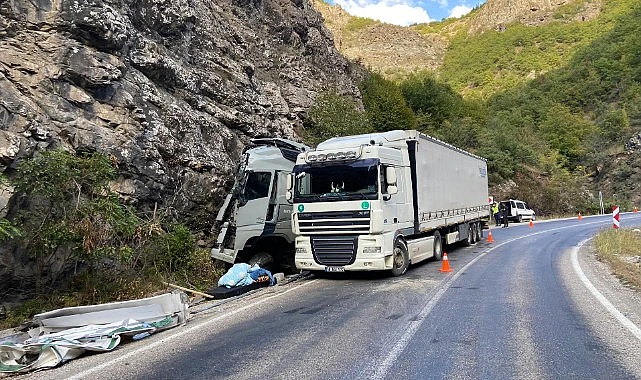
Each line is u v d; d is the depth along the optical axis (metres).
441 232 16.77
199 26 18.45
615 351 6.07
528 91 93.88
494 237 24.52
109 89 12.48
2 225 8.22
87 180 9.86
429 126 54.19
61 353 6.52
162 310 8.56
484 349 6.24
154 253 12.06
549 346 6.32
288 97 24.14
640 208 57.78
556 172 58.91
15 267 9.45
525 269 13.07
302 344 6.72
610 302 8.70
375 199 11.55
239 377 5.50
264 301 10.01
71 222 9.37
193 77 16.44
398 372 5.47
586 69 90.25
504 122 72.38
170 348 6.87
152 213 12.75
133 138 12.55
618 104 78.38
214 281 12.53
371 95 40.47
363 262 11.62
